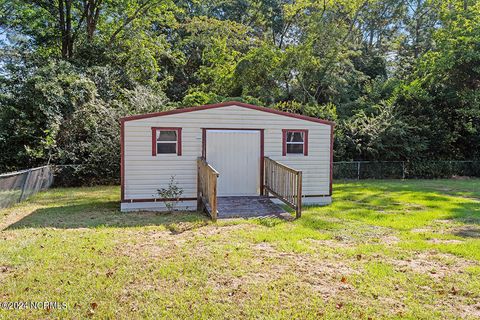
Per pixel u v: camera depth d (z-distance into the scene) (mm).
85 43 18797
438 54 19250
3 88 14172
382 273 4621
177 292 4027
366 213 8641
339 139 17734
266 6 28047
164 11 21859
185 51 26547
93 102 15141
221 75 22094
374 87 22500
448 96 19047
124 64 20266
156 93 19156
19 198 10094
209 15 29375
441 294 4055
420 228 7145
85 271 4598
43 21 18969
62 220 7793
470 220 7824
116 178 15188
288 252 5445
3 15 17688
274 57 20656
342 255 5348
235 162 10297
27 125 14180
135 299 3857
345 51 23078
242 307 3697
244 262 4965
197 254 5281
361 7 25016
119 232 6660
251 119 10312
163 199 9664
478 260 5145
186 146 9859
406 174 18078
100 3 19422
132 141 9469
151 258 5102
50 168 13828
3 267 4719
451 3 20969
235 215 8273
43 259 5020
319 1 22719
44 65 15203
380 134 17750
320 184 10711
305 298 3916
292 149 10617
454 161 18578
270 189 10023
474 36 17531
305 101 21594
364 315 3562
